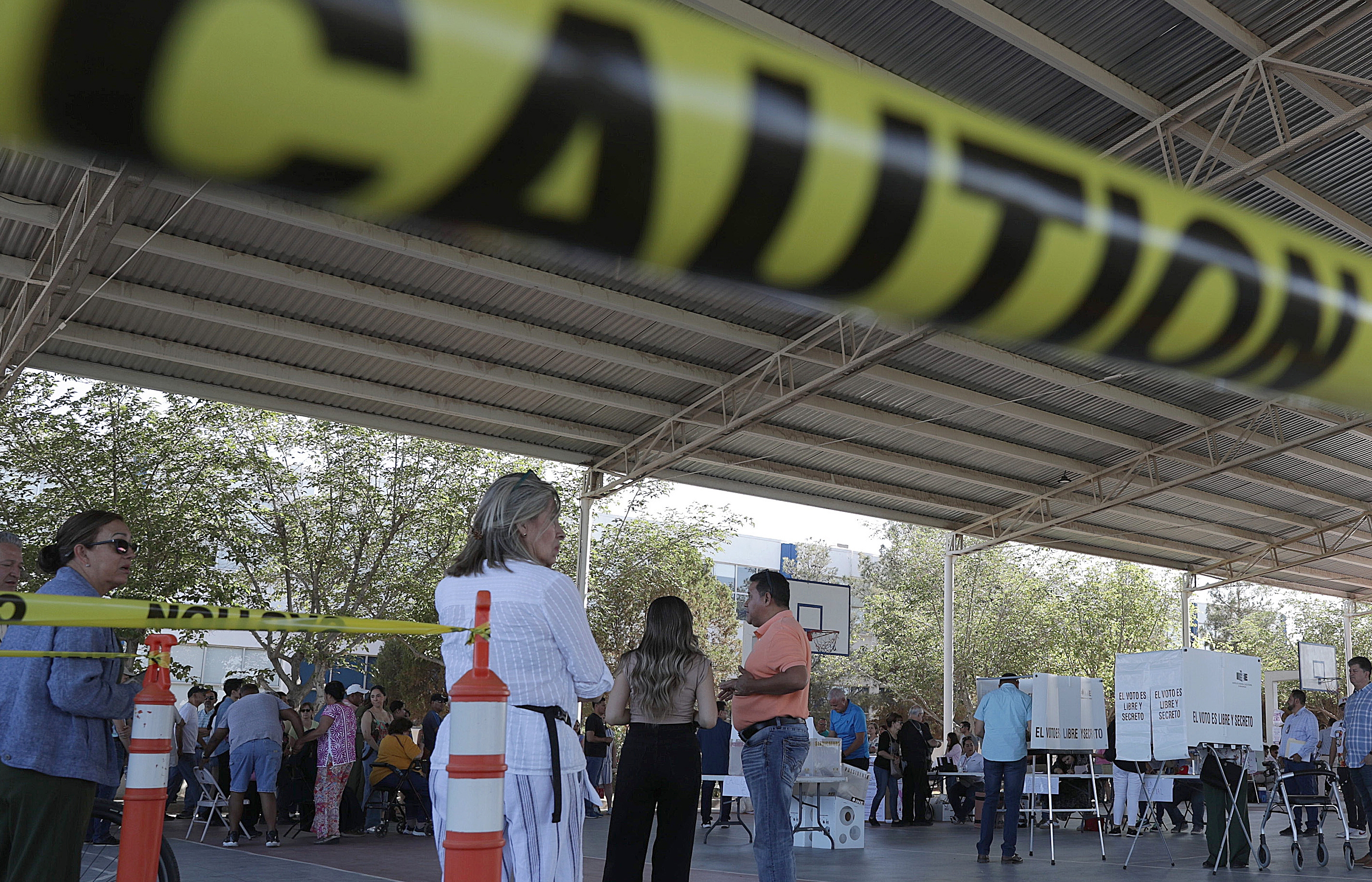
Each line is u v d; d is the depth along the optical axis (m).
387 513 20.53
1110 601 33.25
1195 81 10.45
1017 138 0.30
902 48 9.73
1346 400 0.36
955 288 0.28
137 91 0.18
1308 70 9.48
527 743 2.43
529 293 13.59
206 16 0.19
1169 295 0.31
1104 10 9.55
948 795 15.16
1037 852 9.86
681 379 16.23
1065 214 0.29
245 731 9.30
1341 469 20.38
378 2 0.20
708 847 10.02
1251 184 11.68
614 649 24.14
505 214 0.22
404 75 0.20
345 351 14.66
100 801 3.42
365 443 20.30
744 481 19.67
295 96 0.19
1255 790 12.84
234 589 19.69
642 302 13.62
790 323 14.80
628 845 3.96
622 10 0.24
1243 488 22.05
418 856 8.62
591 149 0.22
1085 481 20.45
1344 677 30.38
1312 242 0.35
